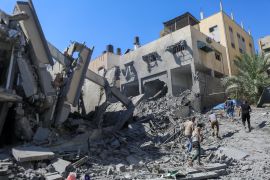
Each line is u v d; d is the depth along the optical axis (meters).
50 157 10.57
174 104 23.86
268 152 12.99
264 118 19.20
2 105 12.65
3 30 12.55
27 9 14.89
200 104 24.16
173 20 32.41
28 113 13.86
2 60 13.47
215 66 29.33
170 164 12.09
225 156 12.82
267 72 27.52
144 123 19.44
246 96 25.17
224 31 33.25
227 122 19.44
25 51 14.83
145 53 30.06
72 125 16.08
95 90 21.59
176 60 27.02
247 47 38.84
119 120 18.78
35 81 14.36
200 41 27.33
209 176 9.94
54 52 16.08
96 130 15.17
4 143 13.05
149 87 29.61
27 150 10.65
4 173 8.53
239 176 10.29
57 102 15.76
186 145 14.89
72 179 8.45
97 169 10.77
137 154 13.64
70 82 16.33
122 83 31.53
